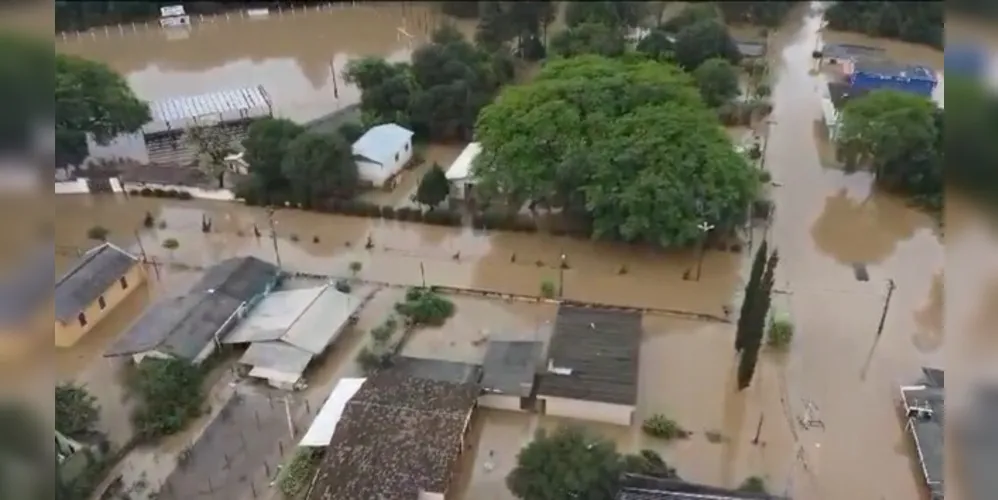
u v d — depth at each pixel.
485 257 51.75
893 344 44.16
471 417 39.41
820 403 40.72
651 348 44.44
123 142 62.81
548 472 33.59
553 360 41.44
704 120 52.97
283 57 80.19
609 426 39.66
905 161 56.03
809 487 36.47
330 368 43.22
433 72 65.06
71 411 38.66
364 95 65.19
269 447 38.69
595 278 49.62
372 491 34.28
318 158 55.28
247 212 56.66
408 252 52.38
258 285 46.75
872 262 50.72
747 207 51.53
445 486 34.62
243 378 42.47
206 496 36.50
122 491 36.72
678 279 49.44
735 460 37.84
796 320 45.84
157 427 39.19
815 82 72.00
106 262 48.19
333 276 50.12
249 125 63.03
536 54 75.25
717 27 71.56
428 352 44.25
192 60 80.06
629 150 49.59
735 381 42.12
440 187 54.03
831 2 87.06
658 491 32.44
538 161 51.38
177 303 45.22
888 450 38.25
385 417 37.22
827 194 57.28
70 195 58.41
